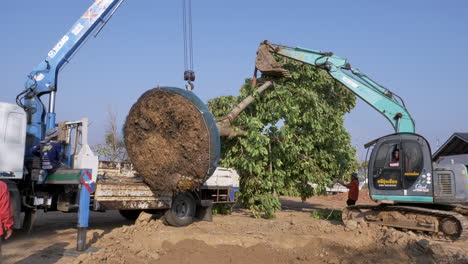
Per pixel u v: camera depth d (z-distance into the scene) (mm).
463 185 10148
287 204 21047
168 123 9422
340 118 15477
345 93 16203
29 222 9133
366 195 27016
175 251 8148
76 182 8086
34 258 6969
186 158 9359
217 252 8070
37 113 10758
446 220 9758
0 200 5125
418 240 8617
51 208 9477
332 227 10523
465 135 23656
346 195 26781
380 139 11094
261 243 8594
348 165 15977
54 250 7559
